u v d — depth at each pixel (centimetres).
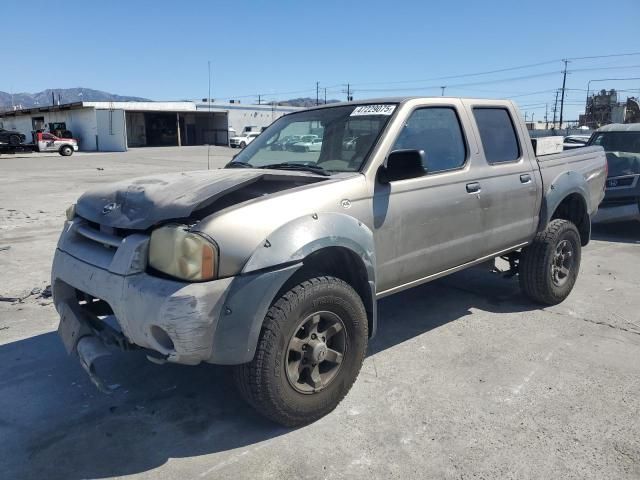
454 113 438
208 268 277
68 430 323
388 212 366
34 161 3100
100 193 347
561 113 6600
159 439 313
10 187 1633
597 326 484
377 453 299
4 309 531
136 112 5416
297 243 299
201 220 289
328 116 426
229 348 284
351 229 330
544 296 521
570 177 535
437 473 282
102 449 304
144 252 291
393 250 375
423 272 405
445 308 529
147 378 385
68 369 402
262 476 280
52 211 1145
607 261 732
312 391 321
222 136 5706
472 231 436
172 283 277
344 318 330
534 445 305
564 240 525
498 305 538
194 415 338
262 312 290
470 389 368
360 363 345
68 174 2162
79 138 4903
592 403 350
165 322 271
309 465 289
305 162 407
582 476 279
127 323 290
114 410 344
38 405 351
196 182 326
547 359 415
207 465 290
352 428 322
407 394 362
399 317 505
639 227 992
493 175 452
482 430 320
